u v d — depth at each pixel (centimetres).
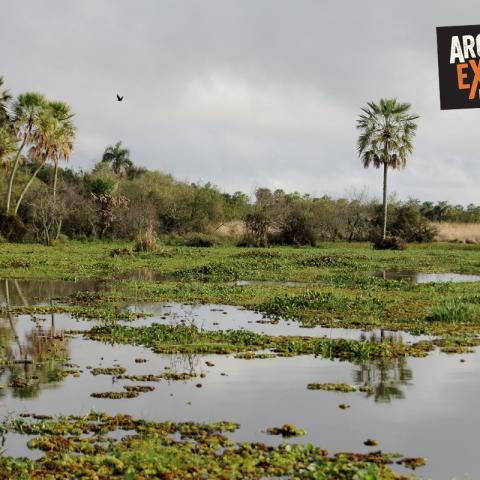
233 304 1822
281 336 1318
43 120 4503
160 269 2862
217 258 3434
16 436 757
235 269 2762
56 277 2523
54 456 685
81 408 858
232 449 703
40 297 1961
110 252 3572
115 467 648
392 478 624
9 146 4572
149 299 1922
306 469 645
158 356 1162
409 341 1289
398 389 940
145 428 767
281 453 693
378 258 3556
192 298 1934
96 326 1416
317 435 755
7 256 3312
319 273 2709
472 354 1170
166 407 861
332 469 640
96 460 664
